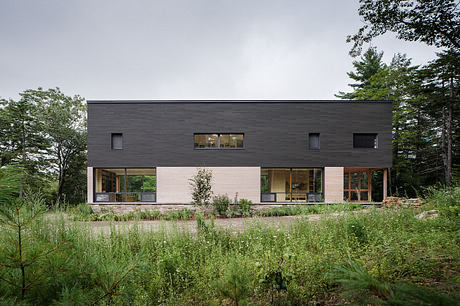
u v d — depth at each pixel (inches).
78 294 49.9
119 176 579.5
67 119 835.4
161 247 137.2
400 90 716.7
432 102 643.5
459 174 558.3
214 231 167.8
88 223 139.0
